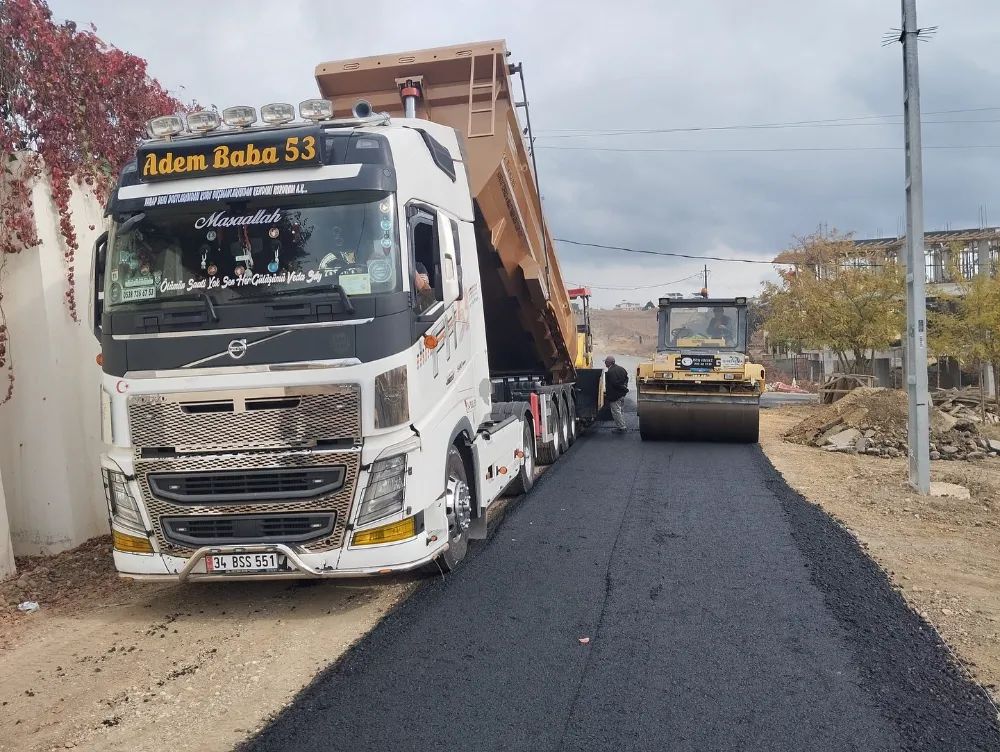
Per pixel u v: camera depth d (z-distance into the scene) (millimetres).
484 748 3543
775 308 31453
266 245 5121
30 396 7117
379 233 5137
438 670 4363
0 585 6312
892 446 13094
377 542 5020
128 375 5129
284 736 3682
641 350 93562
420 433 5262
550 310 10867
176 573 5109
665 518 7891
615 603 5418
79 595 6113
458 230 6414
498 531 7457
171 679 4449
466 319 6520
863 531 7637
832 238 27953
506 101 8594
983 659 4633
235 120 5578
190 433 5059
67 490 7195
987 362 23062
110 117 7910
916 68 9539
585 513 8164
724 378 13211
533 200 10070
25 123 6930
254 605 5668
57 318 7168
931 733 3672
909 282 9820
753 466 11133
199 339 5043
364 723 3787
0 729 3938
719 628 4945
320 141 5145
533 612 5254
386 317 5031
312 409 4965
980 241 29875
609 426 16891
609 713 3855
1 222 6855
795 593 5602
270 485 5031
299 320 4988
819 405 24078
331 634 5031
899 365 33750
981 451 14031
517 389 10953
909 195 9703
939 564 6559
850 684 4164
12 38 6781
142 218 5270
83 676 4551
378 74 8531
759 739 3604
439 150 6254
